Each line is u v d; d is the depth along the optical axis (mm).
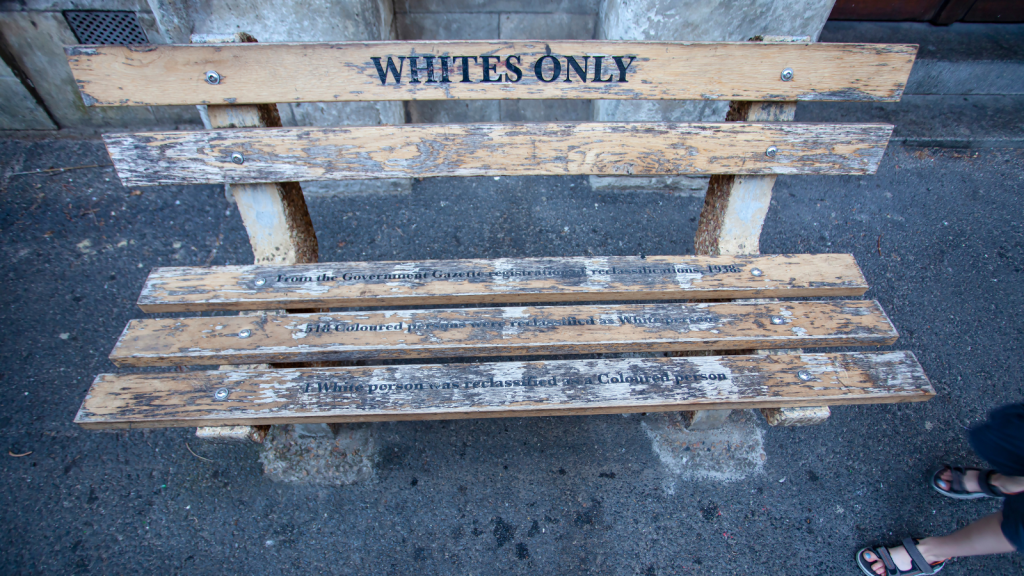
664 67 1535
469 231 2826
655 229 2857
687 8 2422
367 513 1885
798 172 1700
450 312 1603
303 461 1992
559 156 1639
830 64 1553
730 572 1774
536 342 1524
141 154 1543
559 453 2041
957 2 3455
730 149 1648
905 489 1976
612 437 2084
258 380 1474
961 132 3232
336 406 1422
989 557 1824
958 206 2943
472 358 2270
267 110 1629
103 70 1439
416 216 2895
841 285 1672
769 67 1551
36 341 2307
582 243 2779
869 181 3074
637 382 1491
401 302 1627
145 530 1835
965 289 2580
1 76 2875
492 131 1592
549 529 1858
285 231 1740
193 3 2279
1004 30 3564
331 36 2441
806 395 1466
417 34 2963
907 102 3436
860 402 1481
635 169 1667
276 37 2418
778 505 1924
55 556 1772
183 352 1483
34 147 3143
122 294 2494
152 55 1431
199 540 1818
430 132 1586
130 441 2043
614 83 1552
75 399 2148
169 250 2676
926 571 1739
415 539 1831
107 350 2301
